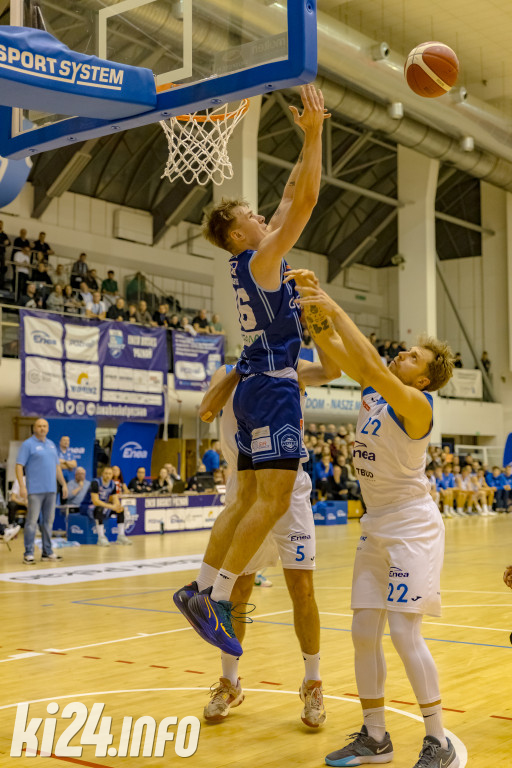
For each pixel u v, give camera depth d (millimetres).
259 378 3373
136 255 22219
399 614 3096
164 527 15359
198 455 18406
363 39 15820
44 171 19828
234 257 3387
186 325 18375
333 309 2932
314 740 3459
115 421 20141
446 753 3008
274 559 3969
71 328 16109
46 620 6391
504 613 6730
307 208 3117
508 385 27625
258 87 3230
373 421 3223
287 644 5461
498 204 27891
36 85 3188
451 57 4855
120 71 3416
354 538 14453
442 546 3236
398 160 24328
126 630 5977
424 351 3332
